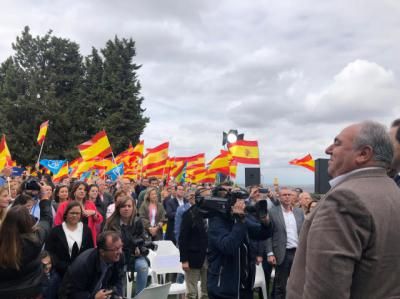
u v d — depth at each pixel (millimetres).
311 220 2121
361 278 1927
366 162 2105
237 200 4188
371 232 1907
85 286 4367
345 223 1906
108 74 40500
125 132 38688
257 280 7129
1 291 3822
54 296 4957
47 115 37094
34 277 4039
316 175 7406
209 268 4512
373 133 2109
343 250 1867
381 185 2033
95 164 14742
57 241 5258
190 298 6379
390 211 1953
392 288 1918
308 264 1952
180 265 7105
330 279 1850
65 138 38781
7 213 3965
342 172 2184
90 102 39531
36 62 41500
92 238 5500
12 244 3840
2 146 11766
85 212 6379
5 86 39594
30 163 37125
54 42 41531
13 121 37844
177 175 16578
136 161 16750
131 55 41562
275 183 11609
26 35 41594
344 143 2170
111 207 8266
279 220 6992
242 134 10828
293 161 13305
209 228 4469
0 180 10609
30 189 6539
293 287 2129
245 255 4520
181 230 6406
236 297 4352
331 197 1985
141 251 6355
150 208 9383
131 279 6340
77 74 41719
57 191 7789
